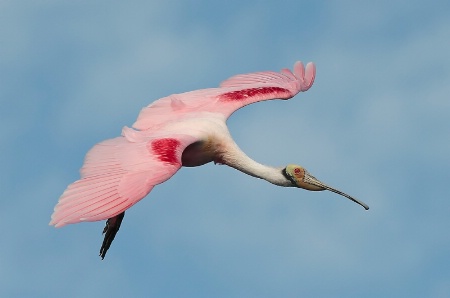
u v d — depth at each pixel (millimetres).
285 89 21844
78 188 17500
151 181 17828
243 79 22297
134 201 17500
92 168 17922
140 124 20344
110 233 20484
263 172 20906
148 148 18453
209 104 21031
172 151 18594
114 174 17812
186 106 20812
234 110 21031
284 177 21062
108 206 17328
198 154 20141
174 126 20125
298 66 22375
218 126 20453
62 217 17078
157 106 20656
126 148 18359
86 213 17156
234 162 20594
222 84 22219
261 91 21625
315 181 21141
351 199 21078
